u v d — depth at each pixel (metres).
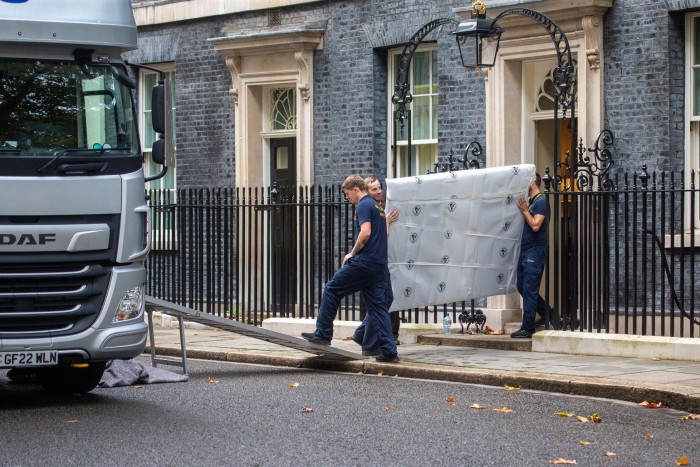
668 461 8.13
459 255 14.09
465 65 14.59
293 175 19.17
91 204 10.20
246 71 19.22
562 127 15.78
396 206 13.91
